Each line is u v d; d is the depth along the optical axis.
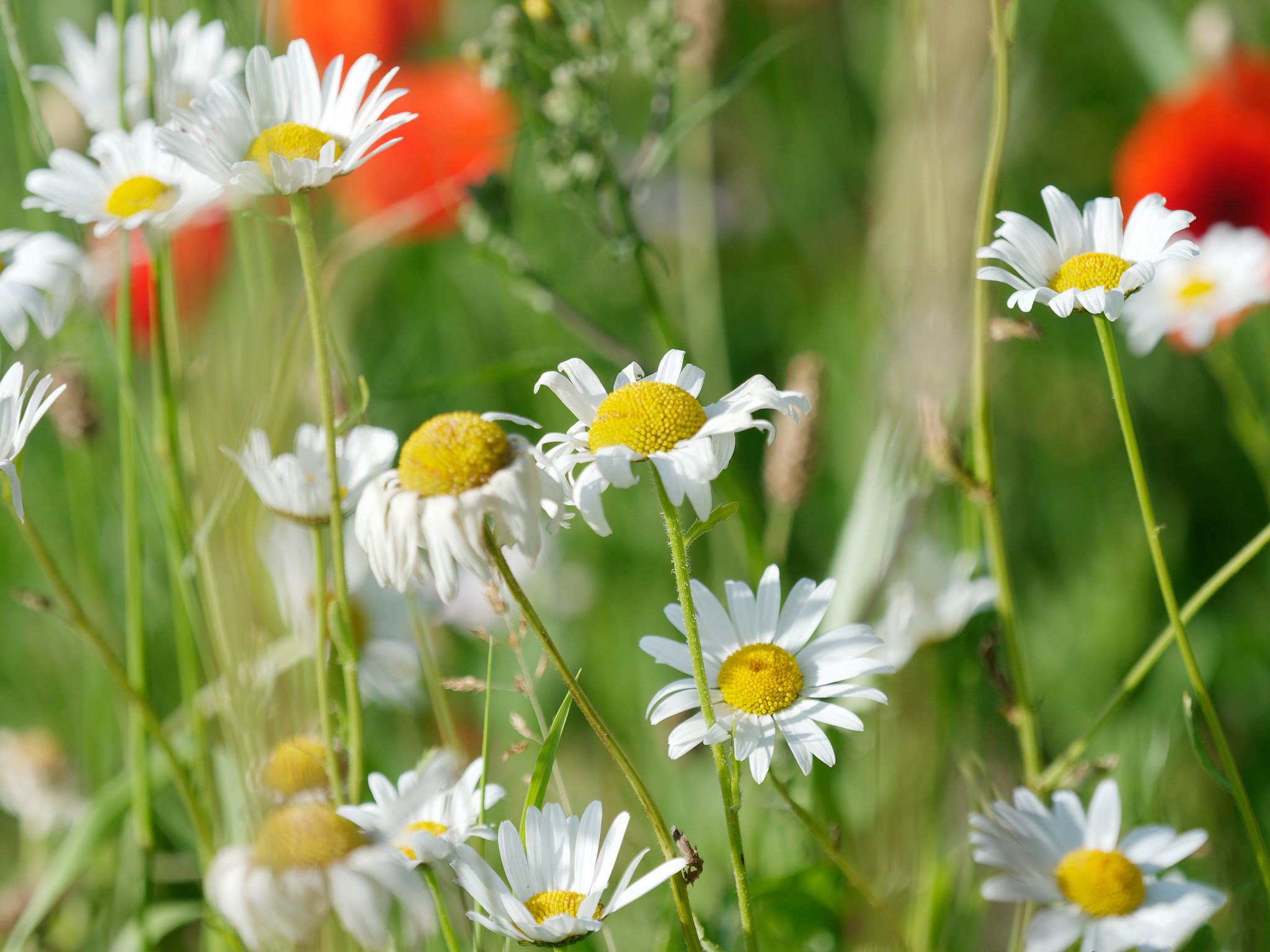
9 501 1.26
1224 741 1.26
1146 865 1.25
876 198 1.42
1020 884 1.24
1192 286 1.44
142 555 1.40
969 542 1.33
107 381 1.43
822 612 1.24
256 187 1.23
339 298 1.63
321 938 1.21
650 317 1.41
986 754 1.31
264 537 1.27
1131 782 1.35
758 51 1.40
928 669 1.29
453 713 1.41
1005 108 1.27
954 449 1.28
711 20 1.52
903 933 1.27
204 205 1.28
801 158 2.18
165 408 1.32
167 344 1.32
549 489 1.23
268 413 1.28
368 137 1.23
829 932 1.29
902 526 1.31
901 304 1.28
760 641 1.24
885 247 1.29
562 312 1.41
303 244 1.23
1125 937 1.23
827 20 2.23
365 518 1.22
